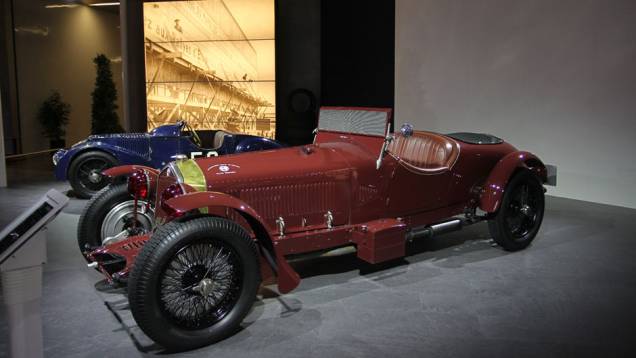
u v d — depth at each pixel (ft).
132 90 33.71
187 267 8.84
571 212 18.83
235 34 33.04
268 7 32.50
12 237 5.59
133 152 21.84
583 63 20.12
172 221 9.01
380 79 31.65
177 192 9.91
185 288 8.87
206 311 9.11
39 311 6.09
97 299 11.14
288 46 33.37
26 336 5.99
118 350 8.89
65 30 44.04
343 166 11.55
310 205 11.30
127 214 12.65
